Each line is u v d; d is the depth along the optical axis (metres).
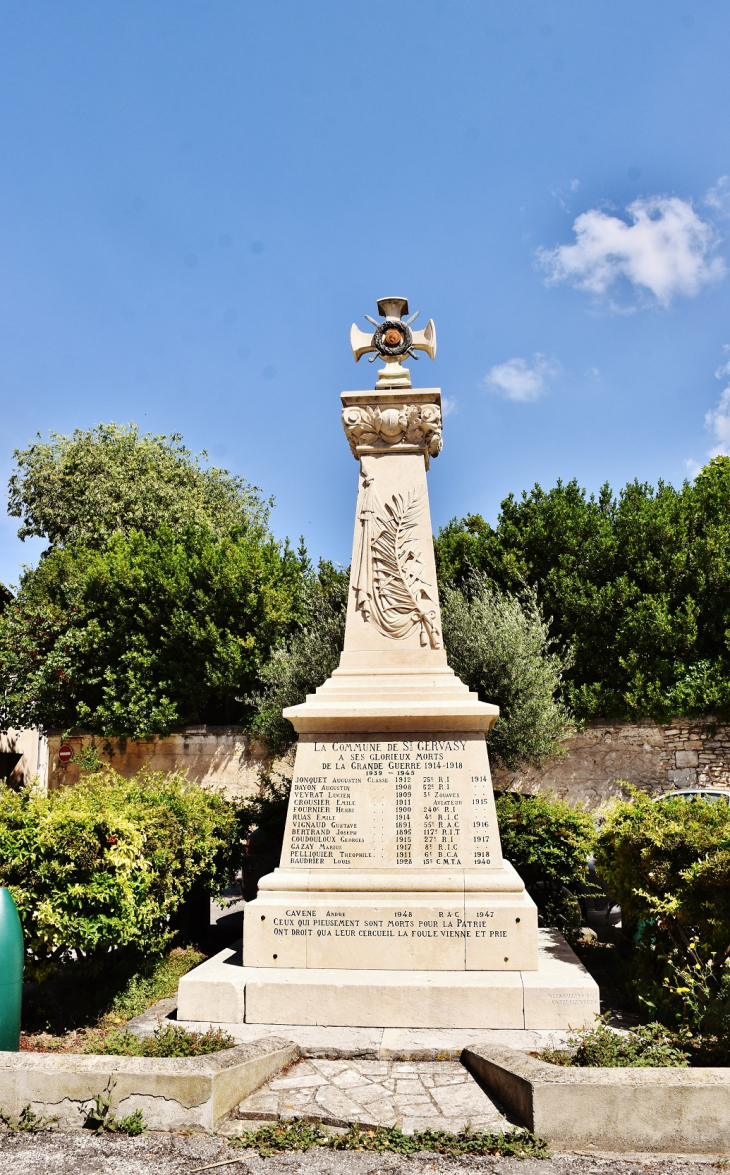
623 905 6.88
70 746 19.00
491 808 6.50
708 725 15.57
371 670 7.07
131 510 26.75
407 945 6.18
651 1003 5.50
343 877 6.43
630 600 16.20
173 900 7.33
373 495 7.57
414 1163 3.79
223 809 9.50
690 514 16.62
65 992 6.86
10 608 19.84
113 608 18.95
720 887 5.62
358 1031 5.65
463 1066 5.09
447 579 16.80
